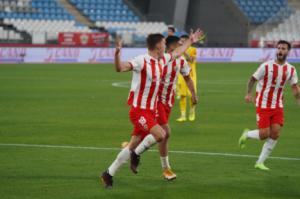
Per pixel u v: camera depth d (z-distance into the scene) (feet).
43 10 361.10
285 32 370.73
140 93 69.92
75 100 165.27
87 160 86.02
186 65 78.18
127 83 217.36
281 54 80.18
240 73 263.29
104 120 128.06
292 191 69.82
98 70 274.16
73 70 272.10
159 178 75.77
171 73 76.69
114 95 178.60
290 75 81.05
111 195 67.46
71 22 355.36
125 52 315.17
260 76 81.35
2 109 144.77
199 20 370.73
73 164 83.15
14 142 100.37
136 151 70.64
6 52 310.24
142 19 374.22
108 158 87.61
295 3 385.09
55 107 149.59
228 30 371.97
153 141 69.82
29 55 315.58
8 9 354.13
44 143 99.76
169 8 368.27
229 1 370.12
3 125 119.55
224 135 110.11
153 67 69.26
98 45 328.90
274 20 375.45
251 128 119.34
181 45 81.05
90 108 148.25
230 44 357.61
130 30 358.23
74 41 326.03
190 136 108.78
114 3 375.45
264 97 81.15
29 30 344.69
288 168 82.28
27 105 153.28
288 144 101.09
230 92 189.88
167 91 76.89
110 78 236.43
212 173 78.79
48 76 240.94
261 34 369.09
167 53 78.69
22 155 89.20
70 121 126.11
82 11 369.91
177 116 137.69
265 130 81.10
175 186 71.87
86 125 120.67
